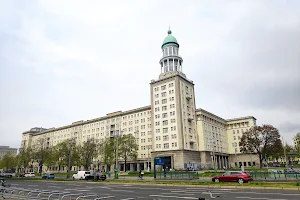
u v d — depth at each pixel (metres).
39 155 74.44
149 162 77.75
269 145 69.75
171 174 36.75
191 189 21.25
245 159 99.06
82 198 15.59
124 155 73.69
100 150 77.62
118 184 30.62
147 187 24.67
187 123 76.56
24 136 147.38
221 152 94.00
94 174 41.22
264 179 26.48
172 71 81.56
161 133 75.25
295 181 23.94
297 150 89.19
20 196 14.98
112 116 96.81
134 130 87.25
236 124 105.75
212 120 93.69
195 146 77.69
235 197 15.16
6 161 92.75
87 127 108.06
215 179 27.41
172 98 76.12
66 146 74.06
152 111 79.94
